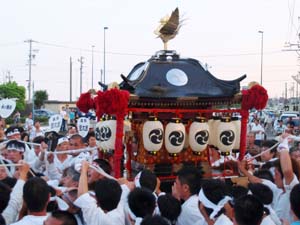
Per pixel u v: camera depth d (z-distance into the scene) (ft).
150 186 16.02
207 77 22.52
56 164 24.68
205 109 22.26
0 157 20.16
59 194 15.70
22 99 150.00
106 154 23.48
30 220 13.01
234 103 22.52
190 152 22.75
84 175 15.17
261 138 45.73
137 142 22.95
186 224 15.10
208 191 13.79
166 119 21.84
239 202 12.32
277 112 184.24
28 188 13.16
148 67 22.24
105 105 19.24
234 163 22.98
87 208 13.99
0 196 13.99
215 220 13.67
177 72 22.18
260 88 21.22
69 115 91.56
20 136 29.17
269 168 21.33
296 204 12.39
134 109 20.24
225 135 21.79
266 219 13.79
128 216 14.93
